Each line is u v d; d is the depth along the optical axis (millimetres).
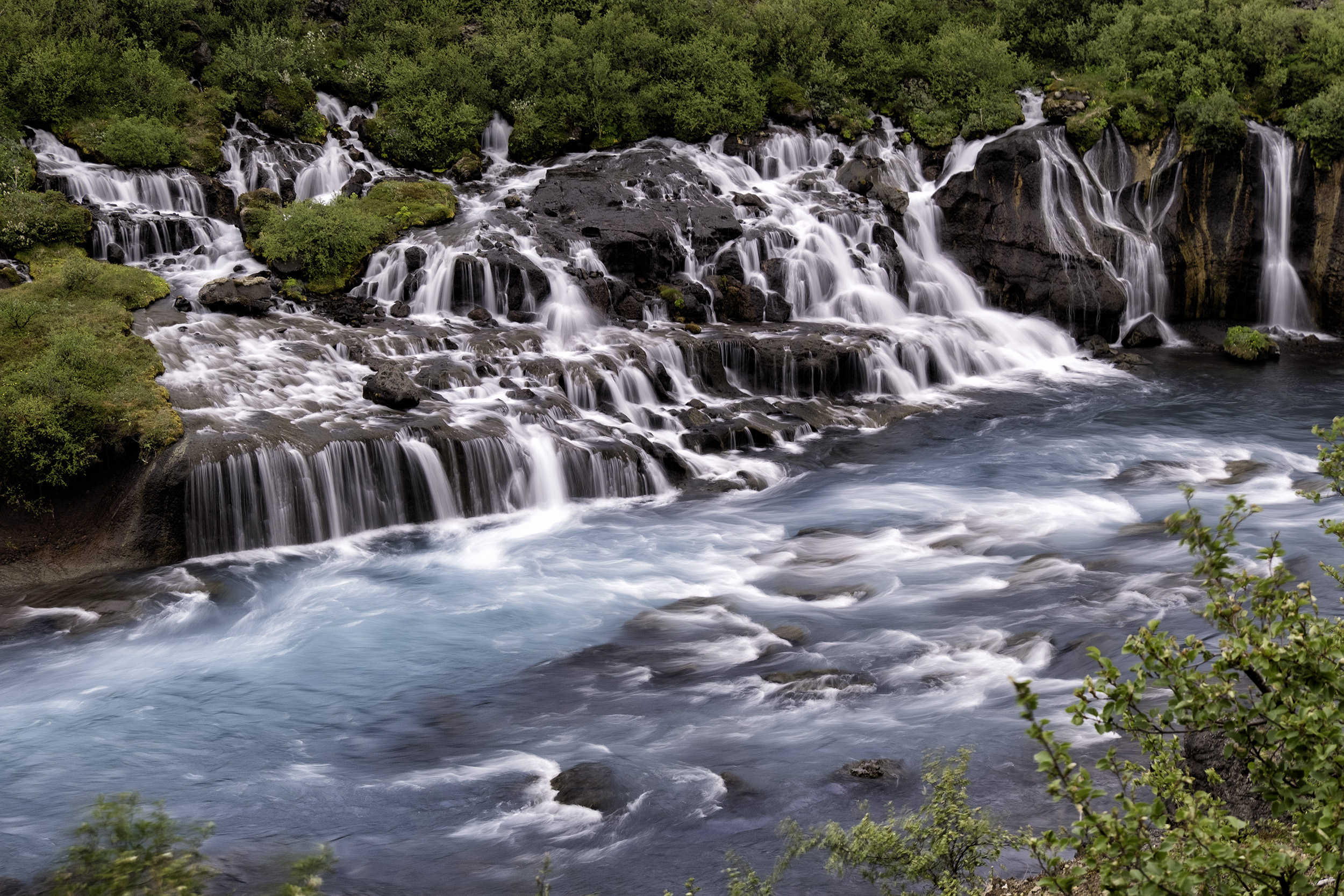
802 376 27062
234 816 11188
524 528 20422
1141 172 34469
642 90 36531
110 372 20391
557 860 10289
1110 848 4969
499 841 10664
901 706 12969
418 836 10805
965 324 31219
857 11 40281
